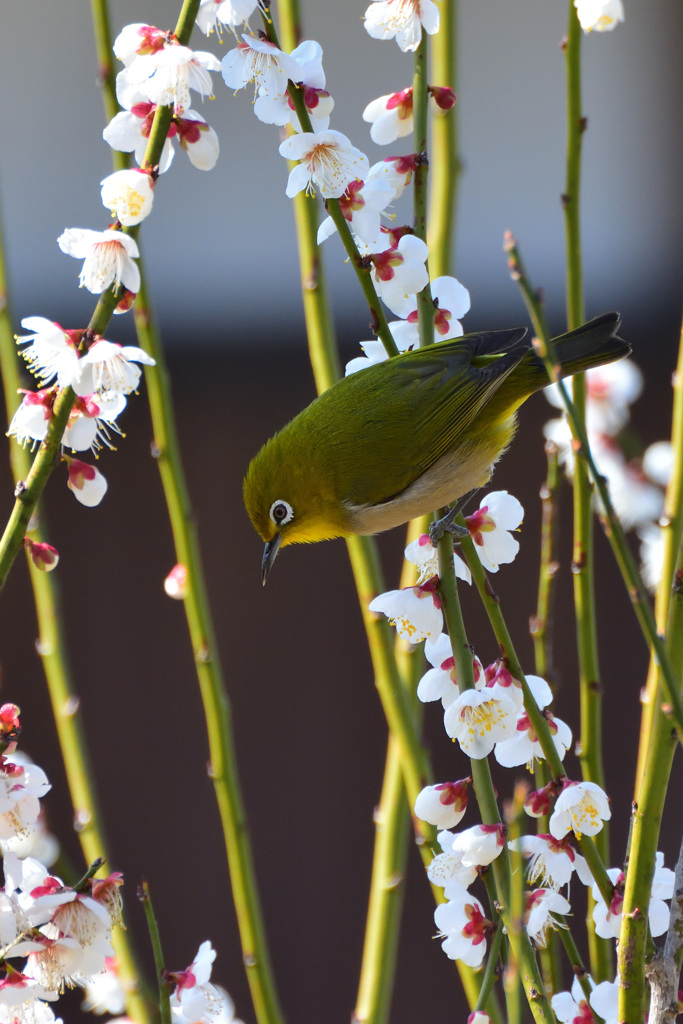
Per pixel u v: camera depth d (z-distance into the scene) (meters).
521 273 2.10
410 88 2.21
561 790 2.16
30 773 2.15
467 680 2.17
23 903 2.15
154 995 2.22
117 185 2.15
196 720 2.79
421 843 2.21
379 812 2.23
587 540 2.20
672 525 2.17
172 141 2.18
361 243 2.20
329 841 2.81
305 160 2.18
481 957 2.16
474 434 2.30
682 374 2.17
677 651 2.13
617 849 2.66
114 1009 2.22
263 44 2.17
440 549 2.18
